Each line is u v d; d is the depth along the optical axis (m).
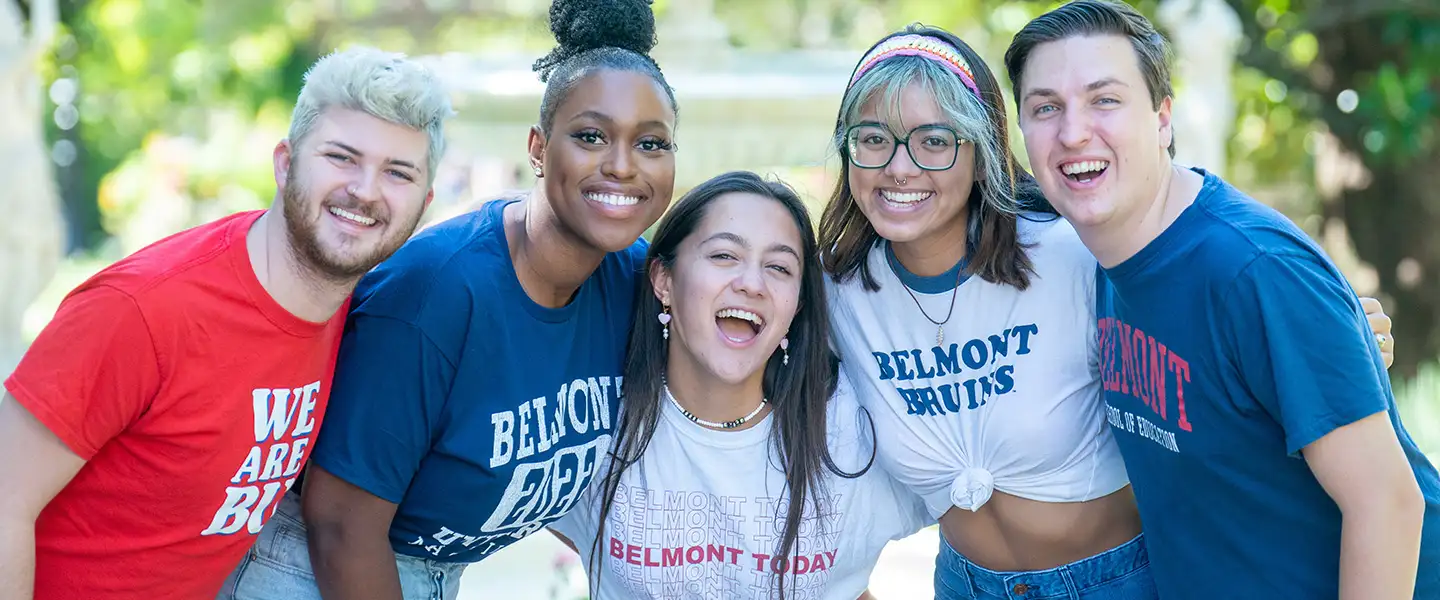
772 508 2.84
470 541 2.75
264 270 2.23
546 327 2.62
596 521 2.91
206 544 2.33
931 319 2.82
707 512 2.86
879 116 2.68
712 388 2.81
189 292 2.15
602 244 2.53
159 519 2.26
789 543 2.80
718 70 5.82
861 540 2.94
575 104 2.48
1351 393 2.16
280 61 16.03
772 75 5.62
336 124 2.16
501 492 2.63
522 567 4.56
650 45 2.65
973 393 2.81
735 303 2.69
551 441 2.65
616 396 2.82
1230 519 2.43
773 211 2.75
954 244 2.77
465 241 2.56
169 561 2.30
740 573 2.88
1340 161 9.51
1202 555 2.50
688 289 2.72
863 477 2.90
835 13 15.71
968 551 3.01
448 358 2.49
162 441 2.19
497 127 5.43
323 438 2.53
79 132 16.45
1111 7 2.41
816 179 5.07
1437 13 8.39
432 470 2.61
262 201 13.98
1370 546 2.18
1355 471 2.18
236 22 14.98
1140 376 2.49
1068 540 2.89
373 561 2.58
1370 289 9.48
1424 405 5.82
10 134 6.64
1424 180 9.05
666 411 2.85
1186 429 2.40
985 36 11.18
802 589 2.89
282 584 2.64
